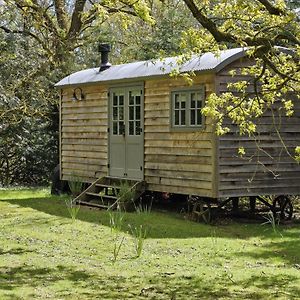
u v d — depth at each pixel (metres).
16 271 8.31
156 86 13.98
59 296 7.06
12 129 21.28
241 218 13.32
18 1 14.84
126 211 13.93
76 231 11.38
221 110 12.22
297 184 13.34
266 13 8.77
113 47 24.77
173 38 20.98
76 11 22.02
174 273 8.30
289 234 11.41
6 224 12.17
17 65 18.59
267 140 12.96
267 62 8.23
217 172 12.36
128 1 8.13
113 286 7.61
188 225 12.18
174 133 13.45
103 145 15.78
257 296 7.19
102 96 15.78
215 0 9.04
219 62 12.22
